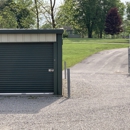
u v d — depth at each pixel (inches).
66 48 1704.0
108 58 1209.4
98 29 3619.6
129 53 811.4
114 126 304.5
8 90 497.4
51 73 497.4
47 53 496.1
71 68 941.2
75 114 357.1
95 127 301.6
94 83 625.3
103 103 422.0
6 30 482.3
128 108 386.9
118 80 671.1
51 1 957.2
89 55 1331.2
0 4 2145.7
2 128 299.4
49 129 295.6
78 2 3440.0
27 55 495.8
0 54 494.6
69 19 1010.7
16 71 496.4
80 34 3838.6
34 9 991.6
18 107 401.4
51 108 393.4
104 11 3587.6
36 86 498.3
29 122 321.7
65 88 565.9
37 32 483.8
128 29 2075.5
